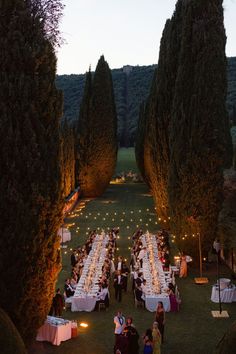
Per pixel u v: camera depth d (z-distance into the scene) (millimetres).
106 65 51344
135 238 30625
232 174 36562
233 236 26188
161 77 31453
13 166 12766
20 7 13359
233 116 77875
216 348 10562
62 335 16297
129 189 59062
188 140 25703
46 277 13875
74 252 26250
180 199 26047
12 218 12758
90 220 40469
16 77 13031
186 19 26297
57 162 13859
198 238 25750
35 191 12992
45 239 13609
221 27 25812
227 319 18641
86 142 51375
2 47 12961
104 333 17312
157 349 14305
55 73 13938
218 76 25375
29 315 13516
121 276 21188
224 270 25672
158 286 20406
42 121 13516
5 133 12812
